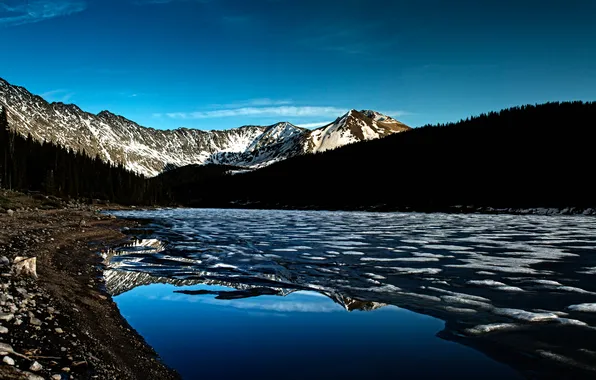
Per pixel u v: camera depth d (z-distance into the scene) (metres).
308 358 5.79
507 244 20.75
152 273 13.18
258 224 39.06
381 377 5.07
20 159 71.06
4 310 5.75
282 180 147.00
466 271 13.21
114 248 19.14
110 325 7.07
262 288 11.05
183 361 5.66
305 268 14.15
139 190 101.19
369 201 101.69
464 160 108.19
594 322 7.52
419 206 88.25
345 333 7.05
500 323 7.56
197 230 30.88
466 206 80.94
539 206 71.19
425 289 10.69
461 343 6.45
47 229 21.67
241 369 5.35
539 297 9.57
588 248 18.88
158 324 7.57
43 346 4.81
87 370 4.48
